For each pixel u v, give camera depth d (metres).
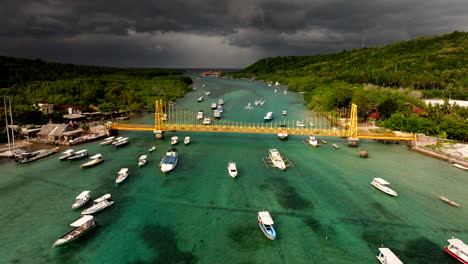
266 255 56.00
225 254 56.12
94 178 89.62
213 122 175.38
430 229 64.62
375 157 111.88
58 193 79.69
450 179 90.50
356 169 99.00
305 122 178.00
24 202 74.69
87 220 62.91
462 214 70.44
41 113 150.62
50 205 73.31
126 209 71.94
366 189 83.69
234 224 66.00
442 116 145.50
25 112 141.62
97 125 156.25
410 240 60.84
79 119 165.75
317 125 169.88
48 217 68.06
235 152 116.56
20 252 56.25
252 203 75.25
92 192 80.38
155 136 141.75
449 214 70.50
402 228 64.94
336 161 107.00
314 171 96.88
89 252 56.47
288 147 124.56
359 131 148.00
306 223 66.62
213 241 60.00
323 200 77.12
